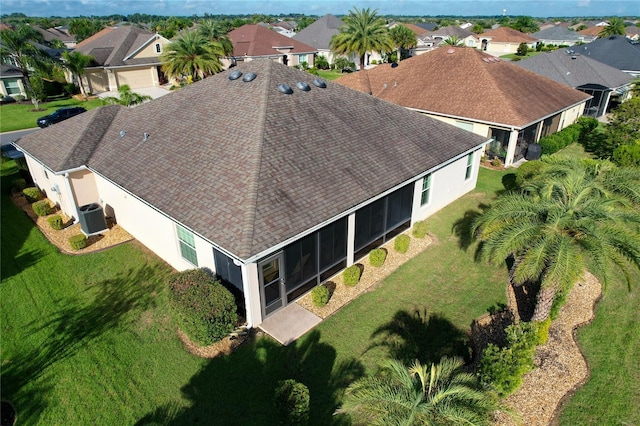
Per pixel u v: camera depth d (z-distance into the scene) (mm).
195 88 19891
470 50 31031
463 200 20906
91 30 79062
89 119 19781
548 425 9695
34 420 9961
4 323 13016
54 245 17281
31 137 21141
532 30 109438
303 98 17656
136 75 52562
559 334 12375
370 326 12672
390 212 16484
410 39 68625
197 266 14273
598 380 10836
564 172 13664
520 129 23875
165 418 9969
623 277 14914
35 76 43906
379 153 16281
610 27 73562
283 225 11859
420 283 14680
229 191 12914
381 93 32219
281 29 111062
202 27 53438
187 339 12250
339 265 14969
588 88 33781
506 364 9922
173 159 15469
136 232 17203
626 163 23047
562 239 10547
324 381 10852
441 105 27812
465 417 7484
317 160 14711
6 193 22562
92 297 14117
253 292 12031
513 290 14297
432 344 12039
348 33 52062
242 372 11117
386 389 8195
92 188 18703
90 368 11320
